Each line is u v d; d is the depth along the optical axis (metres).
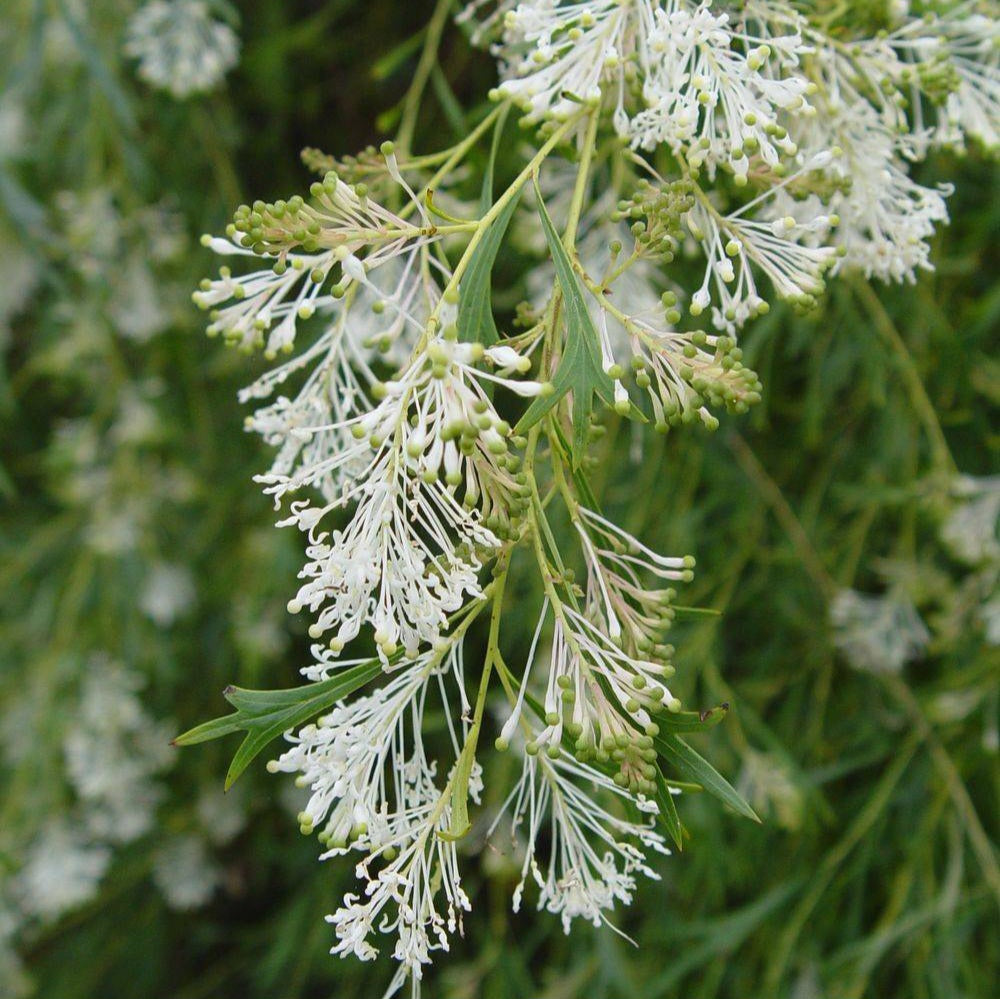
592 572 0.24
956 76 0.27
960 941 0.42
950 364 0.44
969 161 0.40
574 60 0.25
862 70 0.27
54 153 0.55
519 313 0.26
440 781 0.47
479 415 0.22
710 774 0.24
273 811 0.60
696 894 0.47
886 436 0.44
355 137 0.55
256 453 0.55
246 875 0.62
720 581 0.46
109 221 0.50
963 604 0.43
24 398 0.61
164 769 0.57
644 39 0.25
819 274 0.25
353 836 0.24
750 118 0.24
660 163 0.30
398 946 0.24
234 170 0.55
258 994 0.59
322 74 0.55
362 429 0.23
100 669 0.54
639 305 0.29
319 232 0.24
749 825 0.44
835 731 0.48
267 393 0.26
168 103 0.52
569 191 0.30
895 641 0.43
